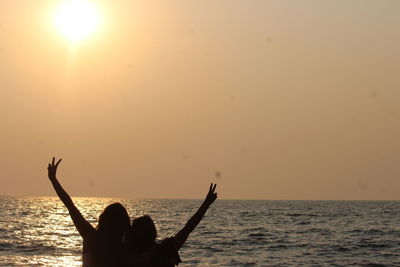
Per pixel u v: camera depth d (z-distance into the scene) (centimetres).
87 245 768
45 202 17412
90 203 17575
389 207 16238
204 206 789
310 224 7644
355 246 4584
